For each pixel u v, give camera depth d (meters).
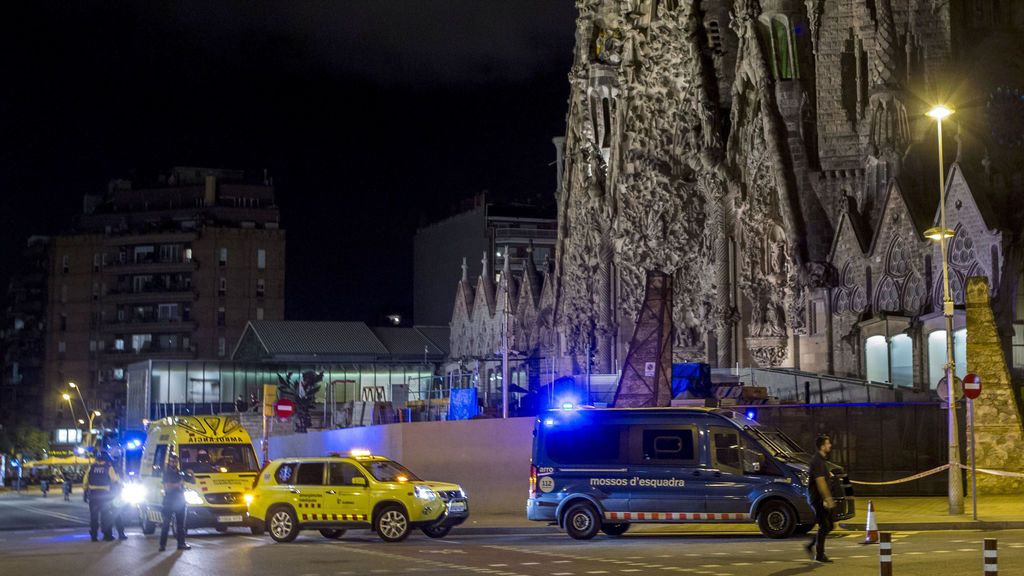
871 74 60.34
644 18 76.88
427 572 22.06
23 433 149.88
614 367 79.38
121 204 164.88
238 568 23.50
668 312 40.03
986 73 59.09
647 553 24.86
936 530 29.89
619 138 78.94
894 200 56.56
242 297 156.25
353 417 84.50
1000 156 57.47
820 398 52.00
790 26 63.22
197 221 156.12
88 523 46.06
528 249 102.88
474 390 68.56
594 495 29.28
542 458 29.95
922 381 51.72
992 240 50.97
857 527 30.22
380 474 31.36
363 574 21.94
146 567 24.20
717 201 67.25
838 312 59.44
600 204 82.81
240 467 37.44
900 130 58.94
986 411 38.25
